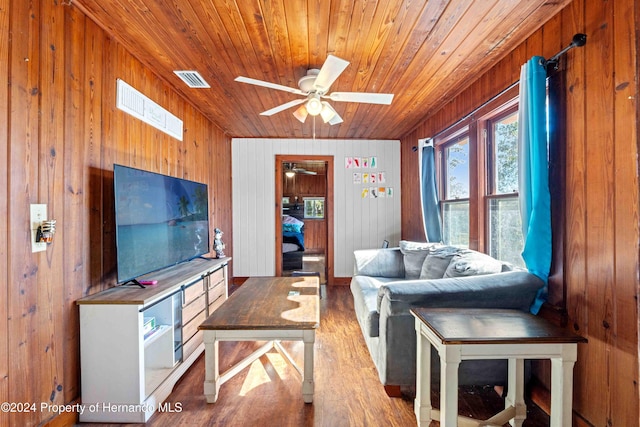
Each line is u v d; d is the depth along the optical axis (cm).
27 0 147
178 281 219
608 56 145
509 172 246
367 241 498
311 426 170
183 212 278
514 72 219
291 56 229
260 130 449
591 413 154
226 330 185
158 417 179
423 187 368
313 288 264
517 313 168
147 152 250
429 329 151
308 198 841
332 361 243
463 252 260
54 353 160
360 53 225
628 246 136
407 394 201
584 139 159
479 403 194
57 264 162
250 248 491
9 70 139
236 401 193
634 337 133
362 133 466
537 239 181
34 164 150
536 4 171
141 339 175
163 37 206
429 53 226
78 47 178
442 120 342
